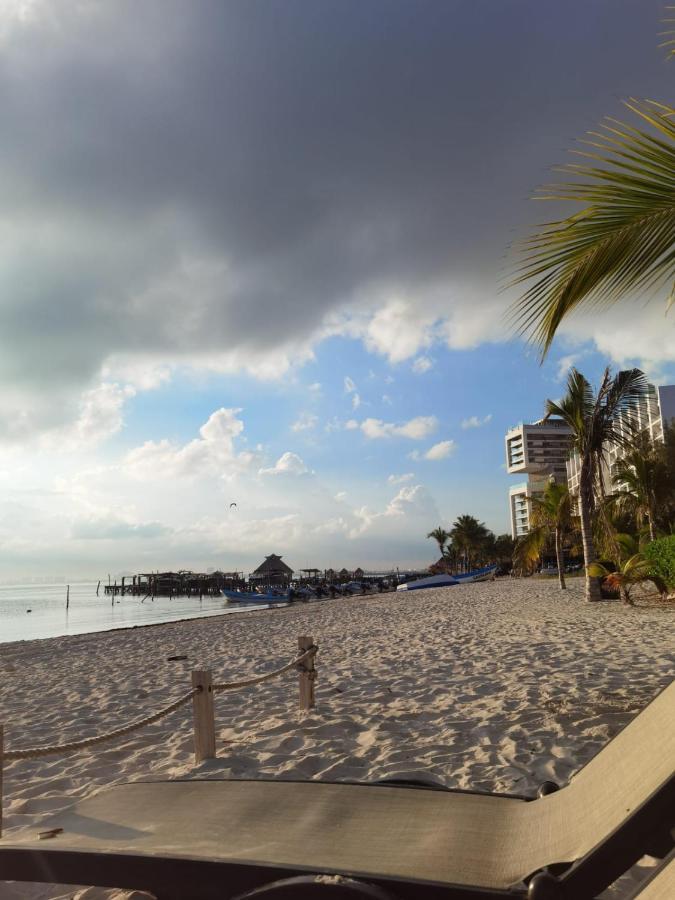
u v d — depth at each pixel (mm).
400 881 1598
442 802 2307
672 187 3707
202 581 109188
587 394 19391
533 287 4191
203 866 1741
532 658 8797
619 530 29078
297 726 5773
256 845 1948
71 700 8406
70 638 21656
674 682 1966
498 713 5723
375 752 4801
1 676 11789
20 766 5238
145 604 79688
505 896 1515
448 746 4828
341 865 1749
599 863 1371
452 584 56562
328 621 20031
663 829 1334
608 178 3746
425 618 18547
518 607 20422
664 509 27828
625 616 14531
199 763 4793
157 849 1883
